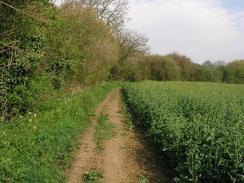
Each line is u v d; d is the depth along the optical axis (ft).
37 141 40.01
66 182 36.42
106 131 62.59
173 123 49.16
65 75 93.15
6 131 44.01
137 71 284.20
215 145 36.65
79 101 79.00
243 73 344.90
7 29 53.06
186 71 340.80
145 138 59.16
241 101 94.68
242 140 36.19
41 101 64.44
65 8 94.22
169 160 42.50
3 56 53.26
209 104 76.89
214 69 352.49
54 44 76.89
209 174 33.45
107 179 38.55
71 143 47.21
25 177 30.55
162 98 84.69
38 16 53.93
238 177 30.71
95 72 137.90
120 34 253.03
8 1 50.26
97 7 189.47
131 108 96.53
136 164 44.24
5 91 54.49
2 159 32.50
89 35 111.04
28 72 57.36
